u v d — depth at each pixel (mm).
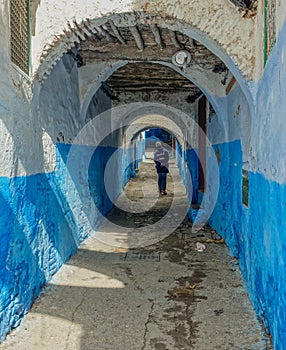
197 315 3500
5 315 3021
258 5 3365
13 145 3186
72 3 3633
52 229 4492
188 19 3615
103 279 4465
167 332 3197
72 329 3248
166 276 4570
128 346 2982
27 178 3574
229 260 5148
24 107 3482
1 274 2934
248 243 3973
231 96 5270
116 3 3617
